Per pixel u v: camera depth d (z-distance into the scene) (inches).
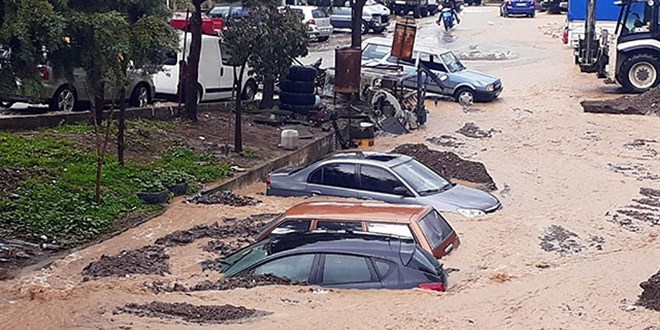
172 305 479.5
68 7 665.0
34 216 685.9
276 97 1301.7
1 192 718.5
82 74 989.2
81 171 795.4
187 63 1089.4
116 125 946.1
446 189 768.3
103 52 666.8
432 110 1368.1
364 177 761.6
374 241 511.5
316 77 1258.6
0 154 794.2
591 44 1632.6
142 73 795.4
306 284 494.6
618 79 1477.6
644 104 1327.5
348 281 490.0
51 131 900.6
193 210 757.3
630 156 1052.5
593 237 701.9
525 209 789.9
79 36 647.8
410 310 459.5
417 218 574.6
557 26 2527.1
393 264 492.4
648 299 502.9
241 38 986.1
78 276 570.3
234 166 919.7
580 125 1228.5
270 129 1126.4
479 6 3388.3
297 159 1016.2
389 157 793.6
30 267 596.1
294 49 1019.3
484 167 969.5
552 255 637.9
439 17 2591.0
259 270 511.5
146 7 764.0
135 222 720.3
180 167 877.2
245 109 1202.6
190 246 649.0
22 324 458.0
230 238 671.8
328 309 460.4
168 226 711.7
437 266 506.0
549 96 1471.5
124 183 795.4
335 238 518.3
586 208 804.0
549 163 1014.4
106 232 692.1
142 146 920.9
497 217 734.5
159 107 1073.5
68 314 472.7
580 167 991.6
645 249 657.6
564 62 1847.9
